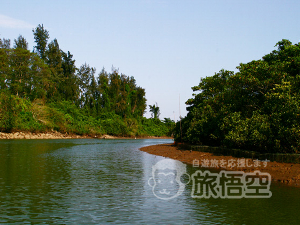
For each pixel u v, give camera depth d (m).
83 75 111.50
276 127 17.83
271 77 21.75
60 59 100.75
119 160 22.55
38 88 81.75
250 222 7.51
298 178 13.01
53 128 74.75
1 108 60.38
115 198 9.88
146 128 118.62
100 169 17.11
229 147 22.62
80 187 11.63
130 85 130.25
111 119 97.44
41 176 14.15
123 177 14.21
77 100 99.81
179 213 8.25
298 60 22.59
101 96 110.56
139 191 11.03
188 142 34.78
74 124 81.69
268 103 20.16
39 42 99.88
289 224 7.39
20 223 7.23
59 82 95.38
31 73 82.06
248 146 20.56
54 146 39.00
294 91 19.83
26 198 9.71
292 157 15.54
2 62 76.25
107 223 7.31
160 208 8.74
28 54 80.75
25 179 13.26
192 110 35.78
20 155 24.81
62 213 8.10
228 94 26.22
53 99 87.75
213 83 32.09
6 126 60.22
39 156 24.48
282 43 27.44
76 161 21.44
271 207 8.96
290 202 9.59
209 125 27.52
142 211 8.41
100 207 8.75
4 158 22.14
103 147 41.19
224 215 8.12
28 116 67.06
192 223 7.38
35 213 8.06
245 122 20.75
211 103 29.75
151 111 138.75
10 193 10.39
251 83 22.28
